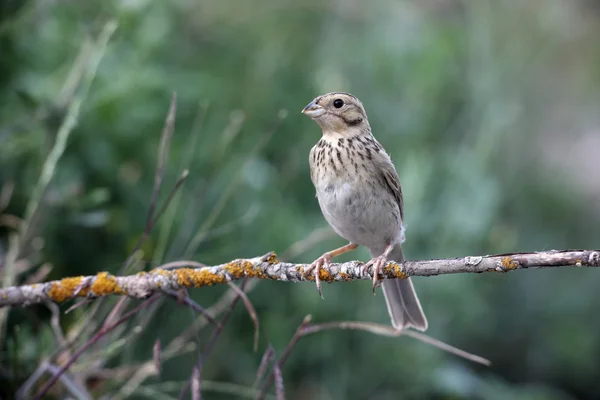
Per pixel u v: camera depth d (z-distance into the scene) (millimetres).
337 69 13555
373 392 11320
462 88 14523
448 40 14789
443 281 11992
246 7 14391
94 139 10219
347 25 14984
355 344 11469
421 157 12477
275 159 12375
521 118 15430
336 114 9039
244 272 6633
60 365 8070
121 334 8656
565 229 15484
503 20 15258
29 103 9648
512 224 14578
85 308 9062
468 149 13227
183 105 11578
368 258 11492
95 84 10219
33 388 8109
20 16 9852
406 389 11305
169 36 12266
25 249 9000
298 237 11250
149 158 10859
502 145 14898
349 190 8898
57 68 10547
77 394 7512
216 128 11820
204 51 13539
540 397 12180
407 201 11883
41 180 8445
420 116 13531
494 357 13305
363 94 13680
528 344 13562
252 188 11258
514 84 14820
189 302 6672
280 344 11031
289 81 13359
